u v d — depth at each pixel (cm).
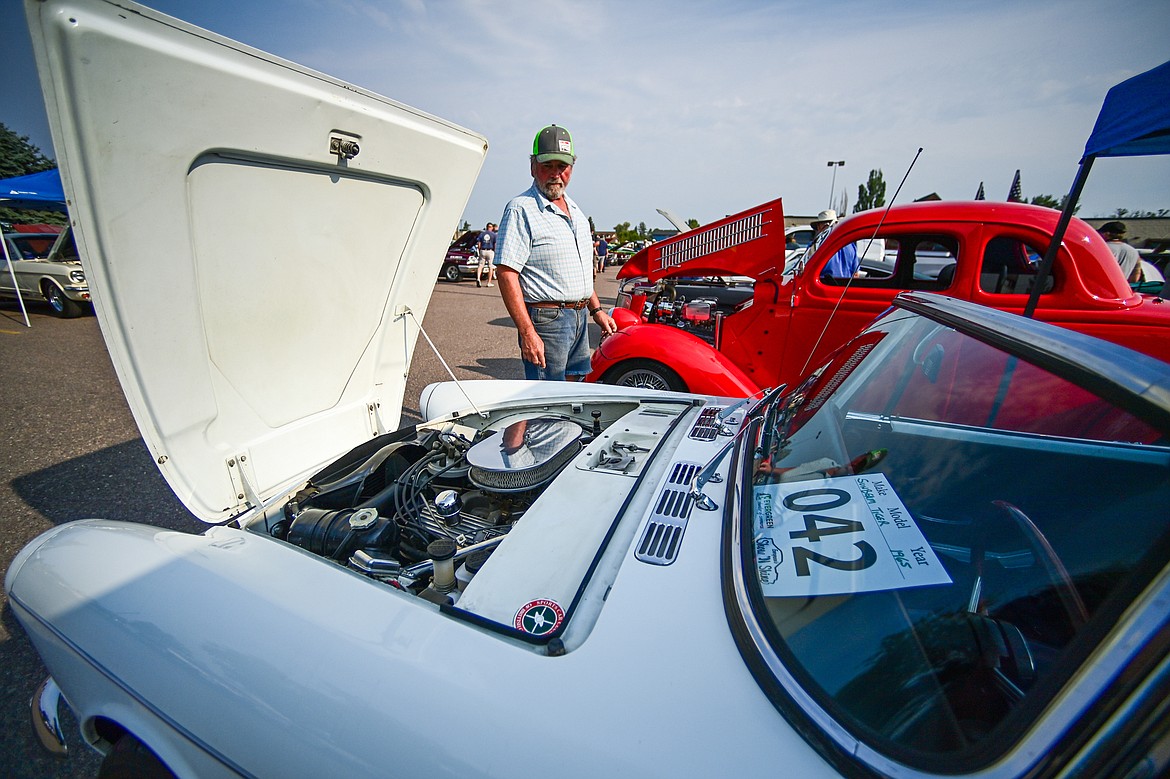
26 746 160
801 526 101
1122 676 55
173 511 290
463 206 187
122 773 107
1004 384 98
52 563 115
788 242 1123
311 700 82
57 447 375
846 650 79
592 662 83
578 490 136
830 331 370
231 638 92
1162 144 260
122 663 96
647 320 561
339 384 180
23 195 680
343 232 153
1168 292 624
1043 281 299
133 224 102
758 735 72
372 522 140
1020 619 73
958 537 87
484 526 149
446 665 84
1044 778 56
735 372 347
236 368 142
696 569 102
